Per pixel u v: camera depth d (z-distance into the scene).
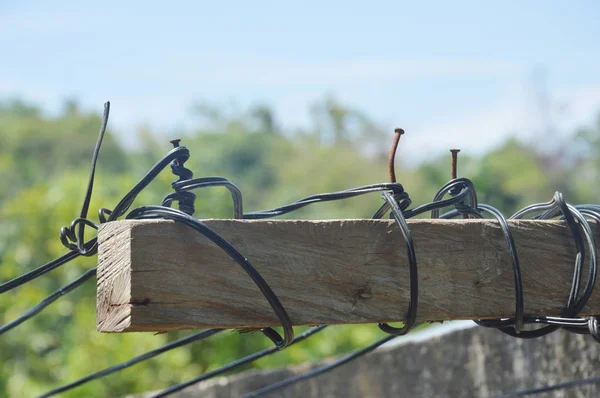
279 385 3.16
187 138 54.31
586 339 3.21
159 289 1.60
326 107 50.25
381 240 1.79
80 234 1.91
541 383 3.35
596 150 32.16
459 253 1.85
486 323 1.92
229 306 1.65
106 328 1.66
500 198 14.73
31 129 47.19
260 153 51.50
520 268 1.90
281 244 1.72
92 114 50.34
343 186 40.81
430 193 23.09
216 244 1.65
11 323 2.58
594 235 1.97
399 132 1.89
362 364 4.10
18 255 9.38
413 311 1.75
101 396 7.25
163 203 1.80
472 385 3.62
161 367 7.38
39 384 8.41
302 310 1.71
